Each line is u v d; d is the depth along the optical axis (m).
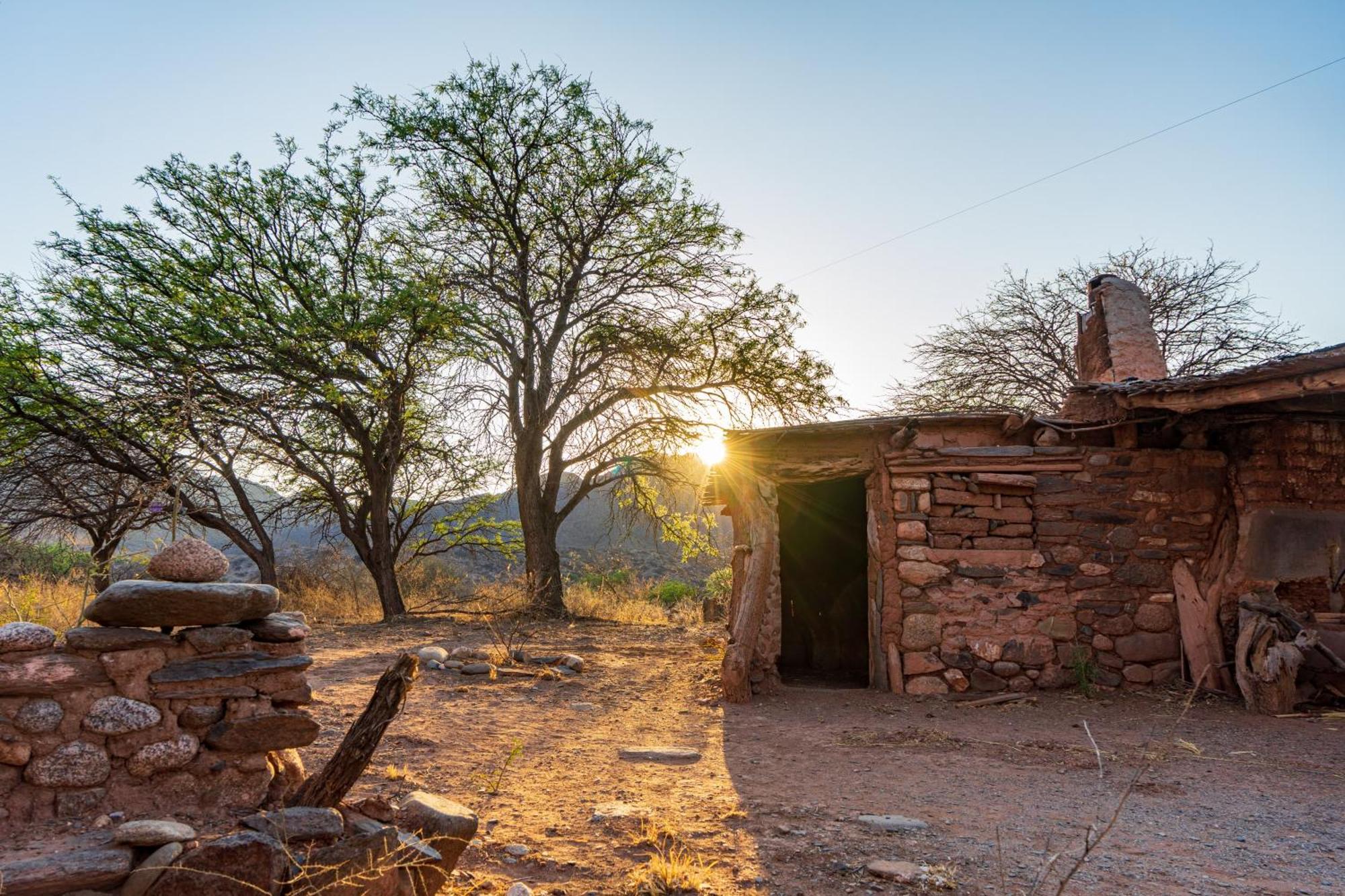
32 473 15.45
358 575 25.03
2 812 3.44
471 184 18.89
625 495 21.30
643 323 19.17
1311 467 10.04
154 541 5.55
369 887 3.38
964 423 10.66
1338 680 9.16
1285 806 5.69
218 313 15.60
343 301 16.42
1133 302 13.03
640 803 5.53
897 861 4.48
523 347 19.33
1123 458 10.34
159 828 3.34
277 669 4.04
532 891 4.05
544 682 9.76
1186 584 10.14
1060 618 10.09
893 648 10.25
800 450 10.95
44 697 3.58
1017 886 4.17
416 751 6.51
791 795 5.88
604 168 18.95
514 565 25.25
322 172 17.58
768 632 10.31
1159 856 4.65
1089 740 7.77
